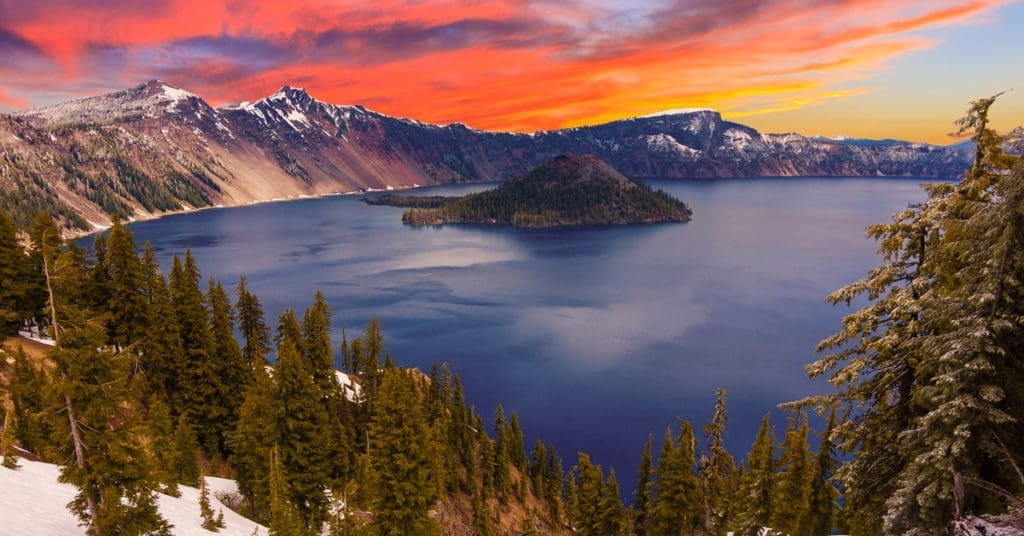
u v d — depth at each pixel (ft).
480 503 204.23
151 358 165.48
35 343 170.71
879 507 57.57
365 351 272.51
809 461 111.55
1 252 159.84
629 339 522.88
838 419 106.73
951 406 42.09
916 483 45.52
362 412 214.69
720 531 145.59
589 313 620.08
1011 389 43.19
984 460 45.96
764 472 113.80
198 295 173.78
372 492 99.96
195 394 168.55
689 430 148.87
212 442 170.60
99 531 62.28
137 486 66.33
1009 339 42.27
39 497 78.54
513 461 288.51
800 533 113.19
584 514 181.37
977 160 47.80
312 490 130.31
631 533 176.55
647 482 191.52
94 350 62.34
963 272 44.65
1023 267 40.70
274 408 130.11
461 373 442.91
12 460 88.07
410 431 100.07
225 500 134.10
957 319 43.42
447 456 215.31
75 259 163.63
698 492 144.25
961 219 46.78
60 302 60.85
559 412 374.63
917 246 52.11
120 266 168.86
